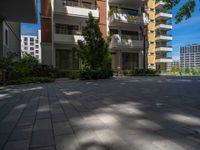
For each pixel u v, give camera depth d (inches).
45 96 238.4
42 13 812.0
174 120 123.3
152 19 1653.5
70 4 832.9
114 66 954.1
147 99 208.1
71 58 836.6
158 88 316.8
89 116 136.5
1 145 85.6
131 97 224.1
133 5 1003.9
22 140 91.3
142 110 154.0
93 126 112.0
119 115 138.3
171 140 88.9
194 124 114.1
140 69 894.4
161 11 1664.6
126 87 340.8
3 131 105.5
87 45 602.9
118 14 903.7
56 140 90.6
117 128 107.8
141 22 948.0
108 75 635.5
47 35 812.0
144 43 919.7
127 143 85.9
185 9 404.8
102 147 81.9
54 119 129.4
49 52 808.9
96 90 299.6
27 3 497.4
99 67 620.1
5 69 449.1
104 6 927.7
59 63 816.3
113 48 916.6
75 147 82.0
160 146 82.1
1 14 581.6
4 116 139.5
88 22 609.3
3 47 591.2
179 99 205.2
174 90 285.6
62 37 757.9
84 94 254.5
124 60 970.7
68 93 265.9
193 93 250.8
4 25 612.1
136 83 427.5
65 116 137.3
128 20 919.0
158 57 1702.8
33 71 603.8
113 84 407.5
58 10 758.5
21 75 504.4
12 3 496.7
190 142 86.4
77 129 107.0
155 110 153.3
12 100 210.4
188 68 1127.6
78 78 612.4
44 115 141.3
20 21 661.3
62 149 80.1
